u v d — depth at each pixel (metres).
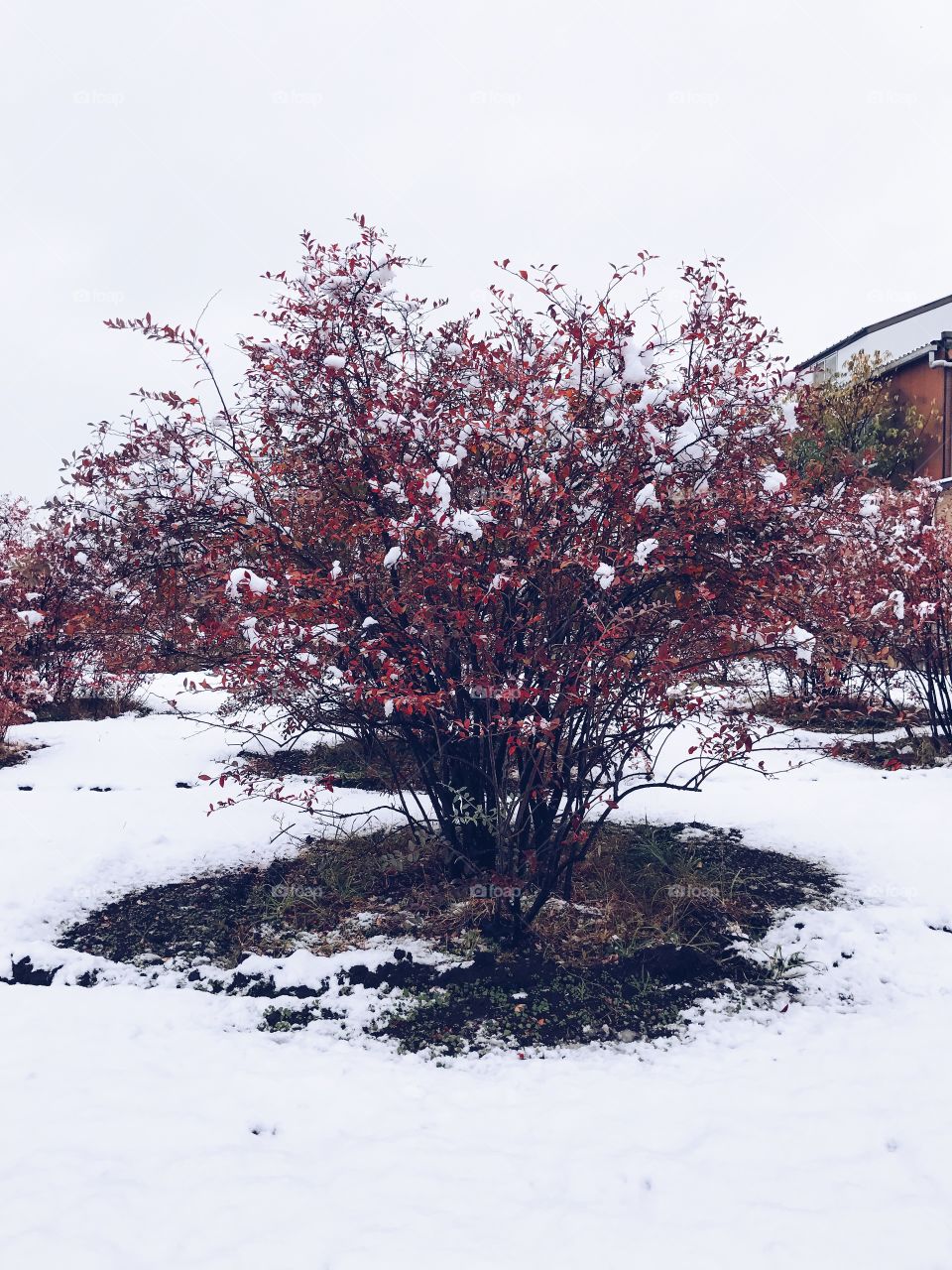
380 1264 2.28
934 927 4.54
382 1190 2.59
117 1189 2.57
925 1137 2.80
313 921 4.77
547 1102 3.11
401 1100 3.12
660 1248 2.35
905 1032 3.52
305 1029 3.72
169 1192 2.57
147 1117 2.97
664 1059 3.44
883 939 4.38
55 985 4.08
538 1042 3.59
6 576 9.55
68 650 8.80
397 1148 2.81
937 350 17.06
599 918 4.62
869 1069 3.26
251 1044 3.56
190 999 3.93
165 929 4.70
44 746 9.27
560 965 4.17
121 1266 2.27
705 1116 2.99
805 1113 2.98
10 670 9.35
